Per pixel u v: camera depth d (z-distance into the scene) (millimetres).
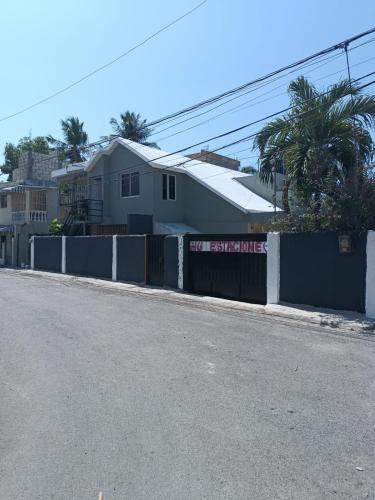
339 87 13953
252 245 13133
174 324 9805
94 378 5949
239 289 13500
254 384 5758
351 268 10703
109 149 27422
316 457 3867
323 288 11266
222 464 3730
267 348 7691
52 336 8438
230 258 13820
